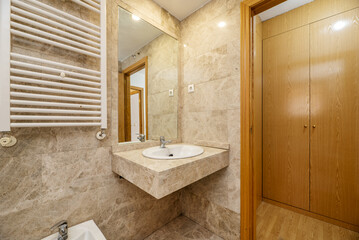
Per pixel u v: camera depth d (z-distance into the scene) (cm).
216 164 128
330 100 168
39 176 94
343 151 161
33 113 92
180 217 181
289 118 196
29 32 90
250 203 134
